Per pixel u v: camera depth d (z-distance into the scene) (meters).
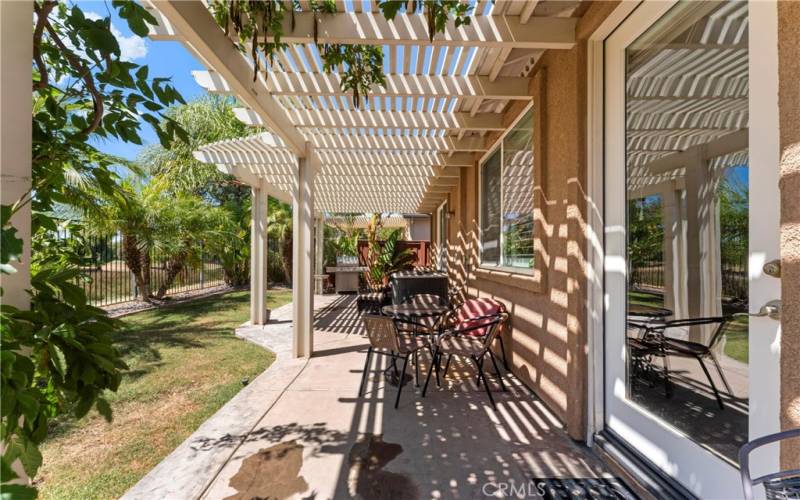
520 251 3.86
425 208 11.43
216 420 2.79
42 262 2.19
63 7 1.50
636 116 2.14
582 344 2.43
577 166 2.44
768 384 1.37
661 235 1.93
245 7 2.31
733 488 1.51
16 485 0.89
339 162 5.78
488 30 2.46
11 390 0.93
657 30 1.97
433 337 3.73
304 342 4.54
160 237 8.11
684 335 1.78
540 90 3.09
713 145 1.62
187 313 7.86
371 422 2.75
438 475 2.10
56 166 1.45
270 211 13.99
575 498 1.90
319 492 1.95
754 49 1.42
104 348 1.21
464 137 5.15
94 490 2.01
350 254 14.14
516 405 3.06
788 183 1.13
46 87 1.50
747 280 1.46
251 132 13.92
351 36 2.47
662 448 1.91
